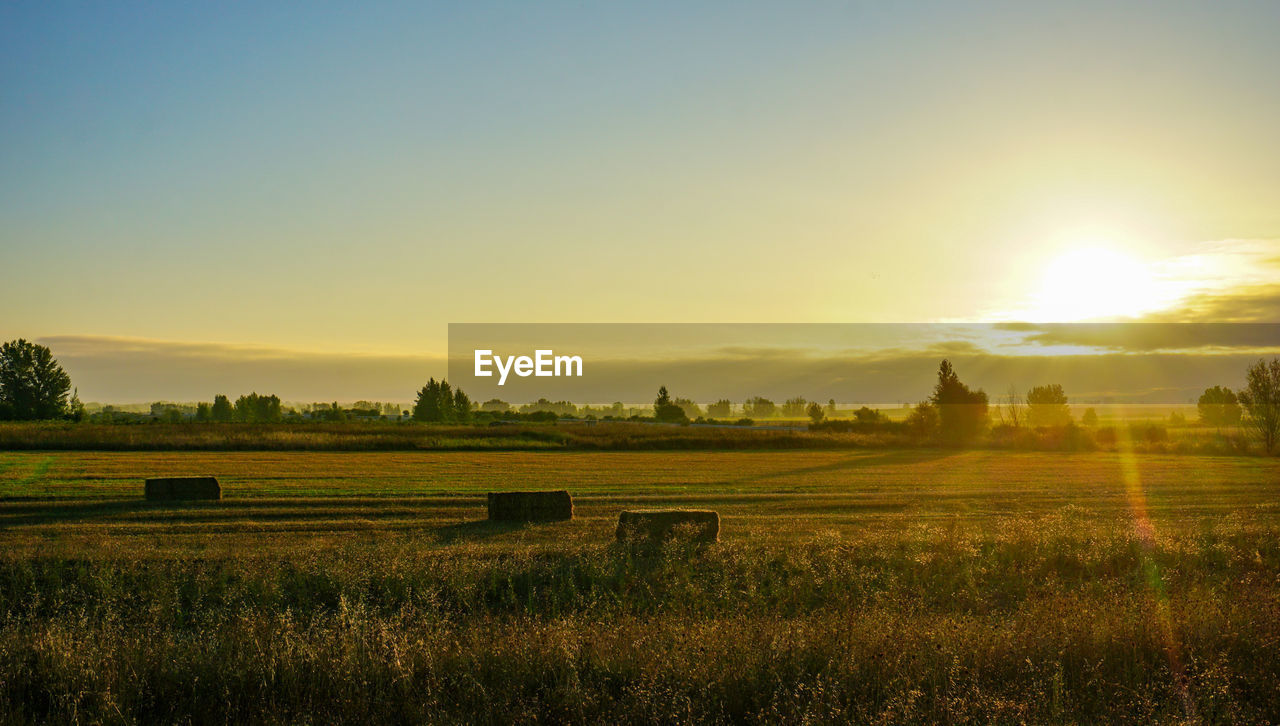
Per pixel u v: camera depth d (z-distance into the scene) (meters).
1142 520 20.77
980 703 6.96
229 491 28.27
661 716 6.96
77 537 17.75
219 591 12.81
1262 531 17.09
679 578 13.59
